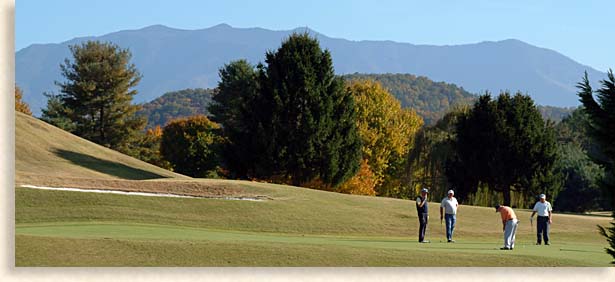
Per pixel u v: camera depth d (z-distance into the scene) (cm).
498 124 8494
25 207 4253
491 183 8588
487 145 8544
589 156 2675
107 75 12000
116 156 8044
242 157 7462
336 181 7506
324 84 7556
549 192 8506
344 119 7550
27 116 8019
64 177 5075
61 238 2634
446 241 4134
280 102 7288
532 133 8456
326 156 7331
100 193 4706
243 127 7712
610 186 2603
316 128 7262
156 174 7706
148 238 2928
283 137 7275
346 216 5022
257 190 5450
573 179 9562
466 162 8725
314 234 4525
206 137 12419
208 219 4584
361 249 2891
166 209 4656
